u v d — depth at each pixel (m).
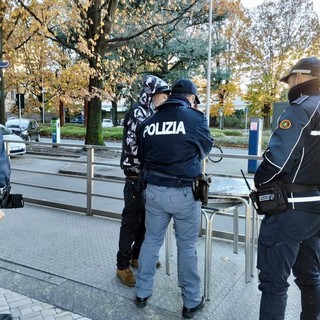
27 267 3.26
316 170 1.97
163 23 12.86
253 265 3.18
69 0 10.71
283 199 1.98
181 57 22.78
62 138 24.19
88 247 3.74
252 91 26.06
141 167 2.77
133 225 2.99
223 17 21.27
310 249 2.21
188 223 2.54
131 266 3.32
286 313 2.57
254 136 9.51
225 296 2.80
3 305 2.63
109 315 2.54
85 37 12.66
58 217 4.79
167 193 2.48
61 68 14.30
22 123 17.86
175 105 2.53
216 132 21.97
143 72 22.16
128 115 2.96
